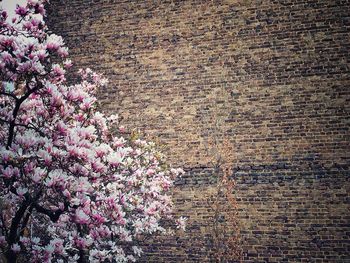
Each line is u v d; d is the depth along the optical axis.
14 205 5.43
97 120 5.76
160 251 8.52
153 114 9.04
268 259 7.86
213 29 8.88
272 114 8.24
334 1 8.22
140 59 9.31
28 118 5.30
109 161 5.27
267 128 8.23
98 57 9.60
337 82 7.99
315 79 8.10
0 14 5.13
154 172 8.00
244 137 8.35
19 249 4.71
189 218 8.43
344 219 7.59
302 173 7.91
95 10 9.80
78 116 5.47
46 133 5.00
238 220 8.15
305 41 8.26
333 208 7.66
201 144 8.61
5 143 5.21
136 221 7.15
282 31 8.42
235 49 8.66
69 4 9.98
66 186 4.69
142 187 7.14
